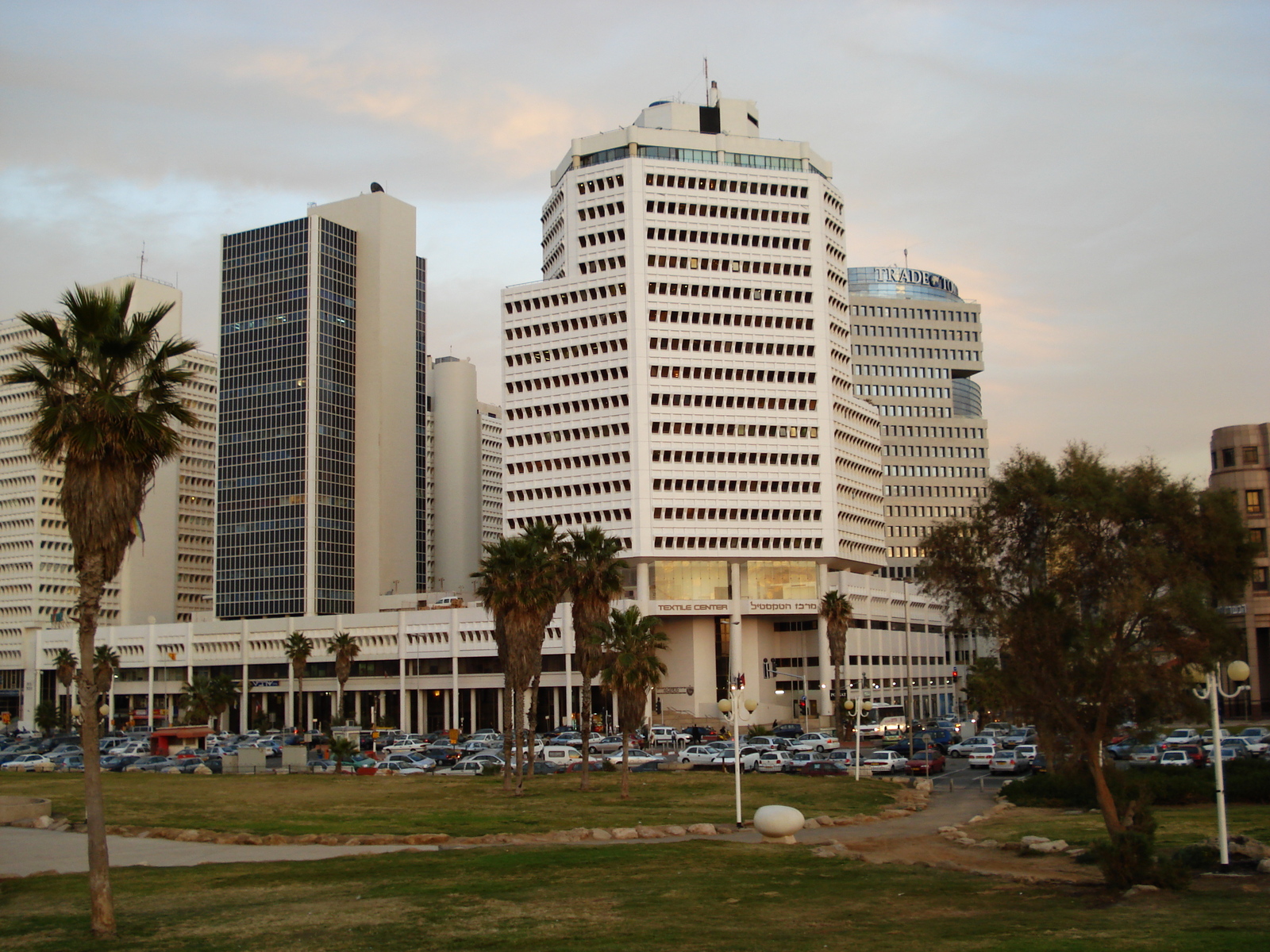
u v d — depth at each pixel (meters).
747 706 54.53
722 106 177.88
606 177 167.75
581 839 49.72
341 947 27.19
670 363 165.12
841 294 179.50
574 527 164.62
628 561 162.75
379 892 34.81
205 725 162.25
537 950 26.09
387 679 186.38
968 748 103.94
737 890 34.25
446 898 33.44
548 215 182.00
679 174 168.12
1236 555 39.03
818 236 172.88
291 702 193.00
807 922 29.08
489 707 181.25
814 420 170.12
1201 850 38.53
